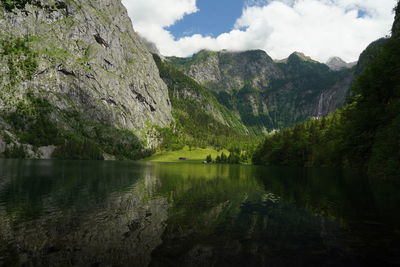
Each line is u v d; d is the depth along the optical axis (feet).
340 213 90.74
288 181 203.41
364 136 189.26
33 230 74.54
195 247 61.46
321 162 423.23
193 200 122.93
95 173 271.90
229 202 117.19
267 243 63.26
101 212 96.89
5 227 77.15
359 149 200.54
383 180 173.17
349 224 77.36
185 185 182.80
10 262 53.52
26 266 51.70
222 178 240.32
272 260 53.47
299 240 64.75
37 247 61.72
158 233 72.13
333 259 53.42
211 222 83.10
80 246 62.49
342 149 212.64
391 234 68.03
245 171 350.02
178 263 52.54
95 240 66.69
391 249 58.08
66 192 141.69
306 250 58.34
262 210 100.22
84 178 216.33
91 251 59.47
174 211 99.09
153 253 58.08
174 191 152.46
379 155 176.76
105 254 57.57
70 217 89.15
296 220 84.02
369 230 71.36
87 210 100.01
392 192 129.90
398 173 164.76
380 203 105.40
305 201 115.55
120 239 67.31
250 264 51.78
